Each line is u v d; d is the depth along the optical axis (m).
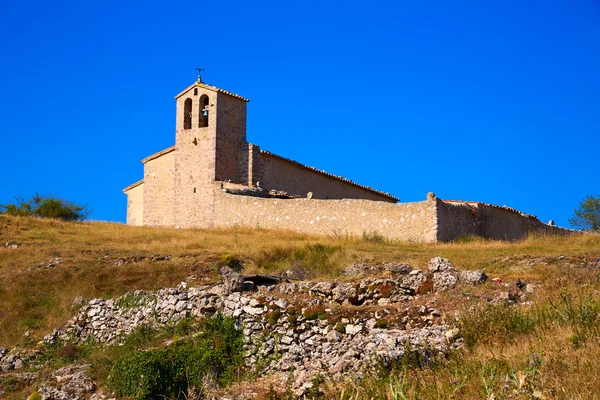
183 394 15.12
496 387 10.95
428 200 30.66
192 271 24.69
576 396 10.29
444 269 18.56
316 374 13.17
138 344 18.62
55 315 22.08
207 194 42.78
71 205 44.31
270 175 45.16
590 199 42.81
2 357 19.78
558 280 17.70
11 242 30.61
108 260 26.69
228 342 16.62
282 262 25.72
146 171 47.12
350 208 33.62
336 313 16.44
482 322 14.16
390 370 12.84
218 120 43.91
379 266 21.39
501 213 35.12
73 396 16.34
